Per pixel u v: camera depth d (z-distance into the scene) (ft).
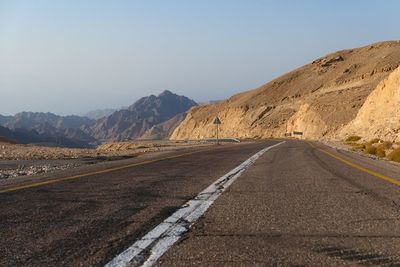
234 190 26.25
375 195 23.70
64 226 15.94
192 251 12.46
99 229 15.37
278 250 12.62
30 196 24.06
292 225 16.08
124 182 31.04
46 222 16.70
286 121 502.38
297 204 20.93
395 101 155.84
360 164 47.14
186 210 19.21
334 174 35.70
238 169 41.91
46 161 75.51
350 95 410.93
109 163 55.36
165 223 16.35
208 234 14.58
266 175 35.53
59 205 20.80
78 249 12.68
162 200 22.25
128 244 13.21
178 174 37.27
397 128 124.26
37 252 12.42
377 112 189.67
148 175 36.50
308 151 80.18
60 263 11.35
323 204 20.85
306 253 12.28
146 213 18.48
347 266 11.05
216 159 59.47
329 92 492.13
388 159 69.92
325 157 60.49
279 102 621.31
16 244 13.37
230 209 19.53
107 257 11.84
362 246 13.00
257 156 65.10
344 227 15.70
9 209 19.80
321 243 13.39
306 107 432.25
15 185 30.07
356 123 218.18
